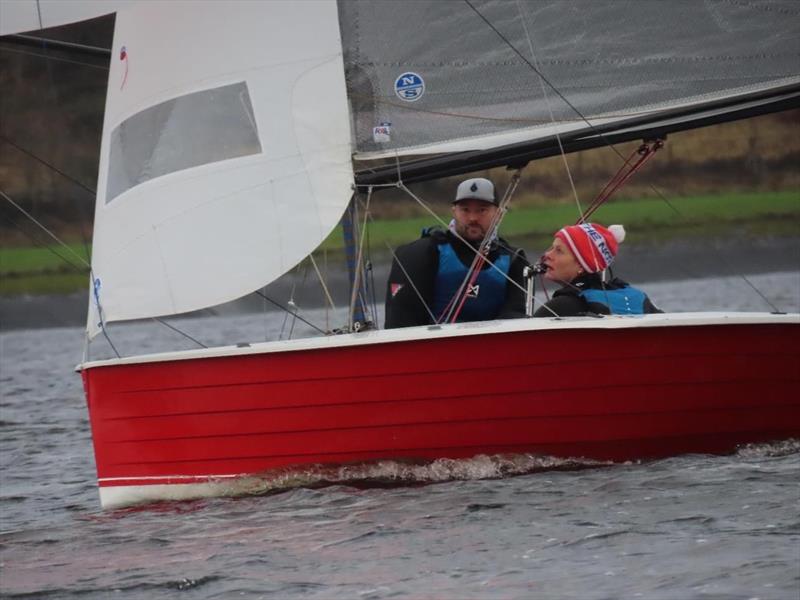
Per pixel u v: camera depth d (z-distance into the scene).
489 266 25.53
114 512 24.38
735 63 25.25
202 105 25.25
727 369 23.25
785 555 18.11
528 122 25.09
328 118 24.81
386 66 24.91
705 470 22.59
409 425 23.11
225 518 22.38
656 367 22.98
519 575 18.16
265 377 23.41
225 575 19.20
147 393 24.17
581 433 23.12
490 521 20.59
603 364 22.86
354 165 25.30
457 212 25.45
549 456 23.22
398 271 25.36
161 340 58.59
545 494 21.75
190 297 25.11
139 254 25.38
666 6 25.09
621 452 23.36
